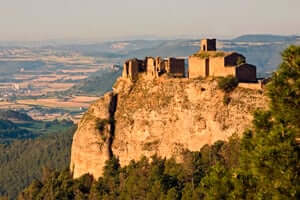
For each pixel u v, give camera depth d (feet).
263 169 497.05
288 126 521.24
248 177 540.52
